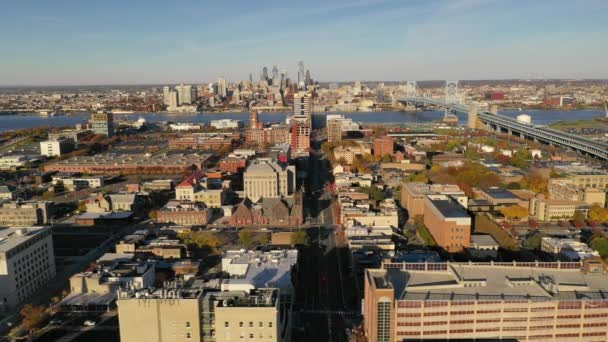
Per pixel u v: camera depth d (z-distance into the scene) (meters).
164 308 194.38
